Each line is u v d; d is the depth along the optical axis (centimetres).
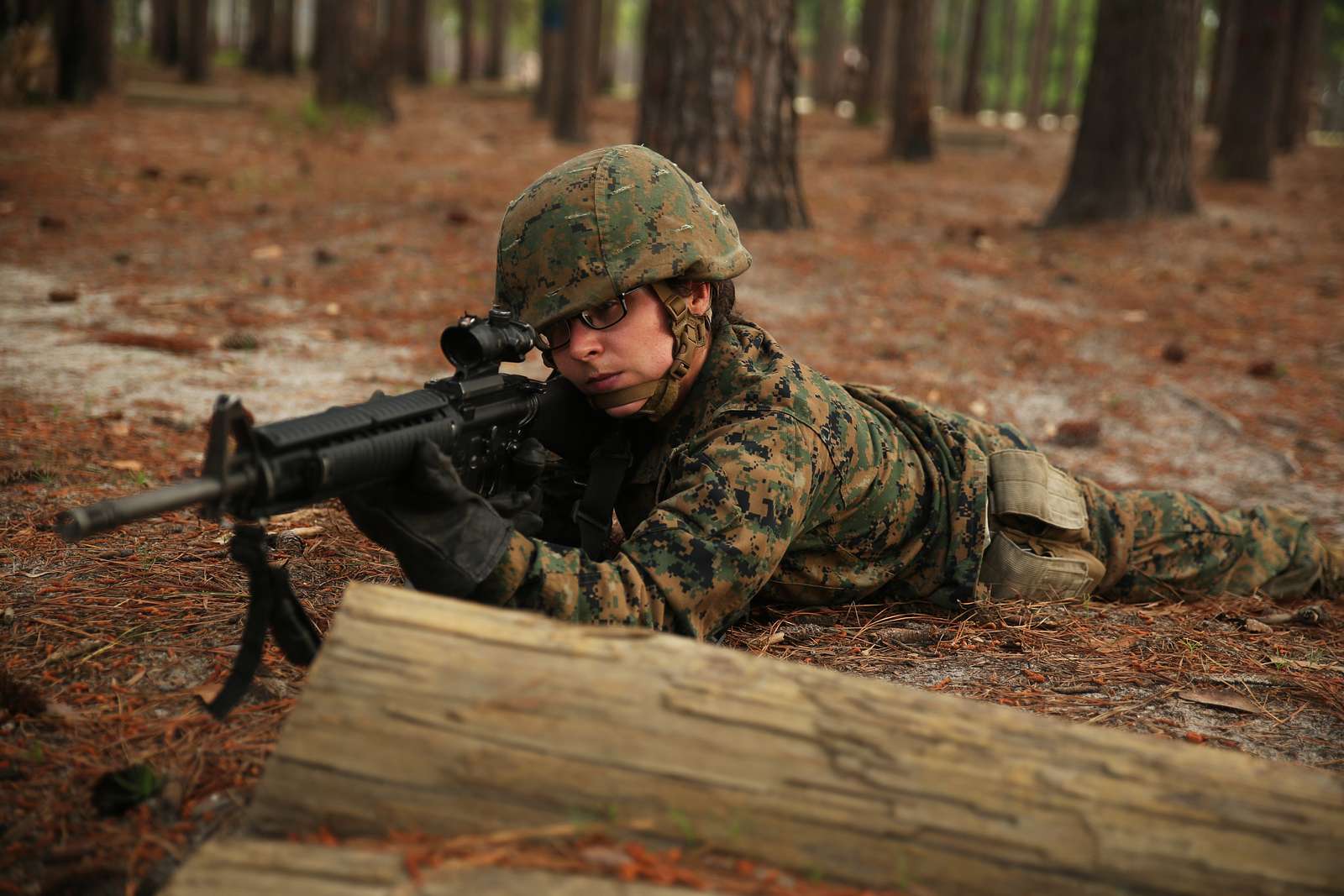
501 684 169
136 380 555
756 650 281
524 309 242
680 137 953
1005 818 162
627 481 277
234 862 148
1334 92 4772
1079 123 1259
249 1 3077
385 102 1950
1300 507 515
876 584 299
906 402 309
